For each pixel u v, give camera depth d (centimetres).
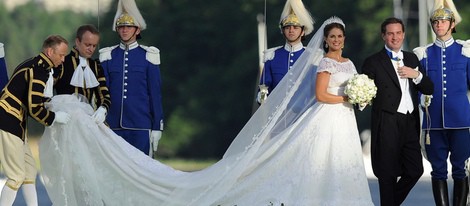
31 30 18288
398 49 3866
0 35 17975
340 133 3738
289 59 4203
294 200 3712
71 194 3838
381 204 3828
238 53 15812
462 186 4056
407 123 3825
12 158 3744
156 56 4291
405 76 3791
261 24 14725
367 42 14412
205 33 15875
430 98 4016
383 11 14450
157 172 3869
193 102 15738
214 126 15688
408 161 3844
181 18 15938
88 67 3969
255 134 3800
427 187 6675
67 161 3834
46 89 3806
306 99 3825
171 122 15650
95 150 3872
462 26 14038
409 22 14650
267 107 3812
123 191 3878
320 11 14662
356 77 3688
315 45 3831
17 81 3753
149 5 16012
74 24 18588
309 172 3719
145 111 4262
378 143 3825
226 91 15688
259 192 3747
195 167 13625
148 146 4275
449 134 4072
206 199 3775
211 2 15912
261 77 4256
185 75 15912
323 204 3706
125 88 4256
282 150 3753
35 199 3828
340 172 3716
